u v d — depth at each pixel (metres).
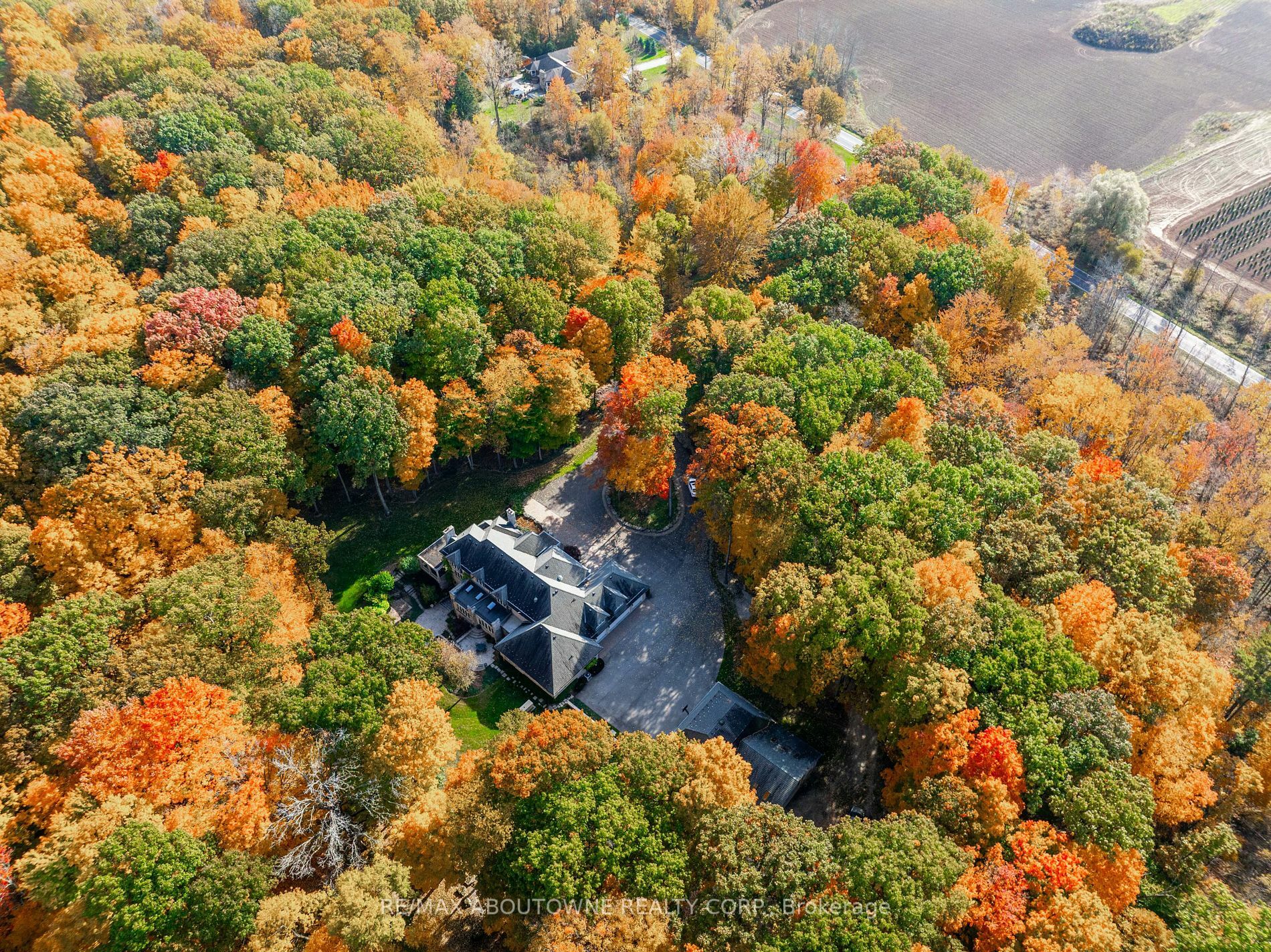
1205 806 76.12
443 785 76.38
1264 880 71.81
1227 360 166.12
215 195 132.12
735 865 61.81
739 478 97.69
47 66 168.12
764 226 150.00
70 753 65.12
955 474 92.56
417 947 66.06
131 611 78.12
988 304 131.25
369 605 103.31
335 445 108.12
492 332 122.62
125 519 86.31
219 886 60.00
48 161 131.38
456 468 125.44
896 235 140.88
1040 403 120.94
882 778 84.69
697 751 70.19
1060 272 170.25
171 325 102.25
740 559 105.75
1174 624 86.44
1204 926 60.50
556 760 67.25
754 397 104.25
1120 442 119.19
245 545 92.69
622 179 194.00
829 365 110.44
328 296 109.69
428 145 166.62
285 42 194.62
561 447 129.88
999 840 65.88
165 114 142.50
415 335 114.38
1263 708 84.94
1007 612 79.19
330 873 69.75
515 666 96.62
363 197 137.50
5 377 94.06
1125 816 64.62
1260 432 132.12
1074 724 71.12
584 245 133.12
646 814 67.06
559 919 60.34
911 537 88.88
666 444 109.00
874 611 78.56
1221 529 107.12
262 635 78.88
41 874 57.94
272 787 67.50
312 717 70.88
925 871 59.84
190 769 65.25
